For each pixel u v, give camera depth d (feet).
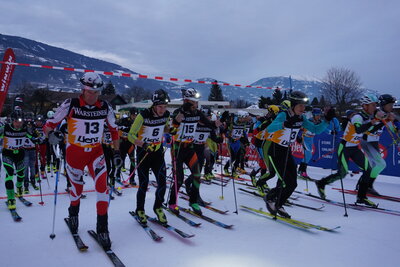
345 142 14.38
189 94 12.15
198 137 14.73
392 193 16.78
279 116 11.35
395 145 20.86
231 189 17.78
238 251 8.45
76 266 7.48
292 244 8.99
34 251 8.40
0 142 18.24
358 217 11.98
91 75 8.45
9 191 12.93
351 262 7.70
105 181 9.05
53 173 23.99
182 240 9.31
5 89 29.30
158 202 10.90
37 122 22.63
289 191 11.32
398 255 8.15
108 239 8.54
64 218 11.41
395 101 13.78
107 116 9.20
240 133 22.27
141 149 11.02
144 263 7.66
